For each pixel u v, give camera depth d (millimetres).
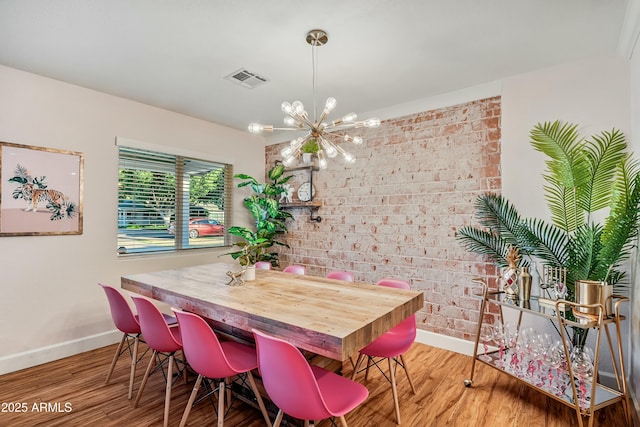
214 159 3992
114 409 2023
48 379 2393
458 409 2033
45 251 2697
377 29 1976
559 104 2461
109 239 3084
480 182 2820
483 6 1760
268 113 3629
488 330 2777
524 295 2217
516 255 2340
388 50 2230
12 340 2525
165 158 3572
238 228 3826
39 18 1857
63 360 2719
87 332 2930
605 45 2178
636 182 1800
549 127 2295
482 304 2354
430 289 3084
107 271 3066
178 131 3623
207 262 3939
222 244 4172
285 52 2258
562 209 2277
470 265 2869
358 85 2830
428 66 2479
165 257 3533
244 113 3629
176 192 3678
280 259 4426
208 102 3273
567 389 1978
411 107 3209
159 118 3449
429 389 2279
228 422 1904
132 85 2850
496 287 2736
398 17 1857
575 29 1986
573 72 2410
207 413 1998
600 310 1739
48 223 2691
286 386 1287
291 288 2143
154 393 2219
